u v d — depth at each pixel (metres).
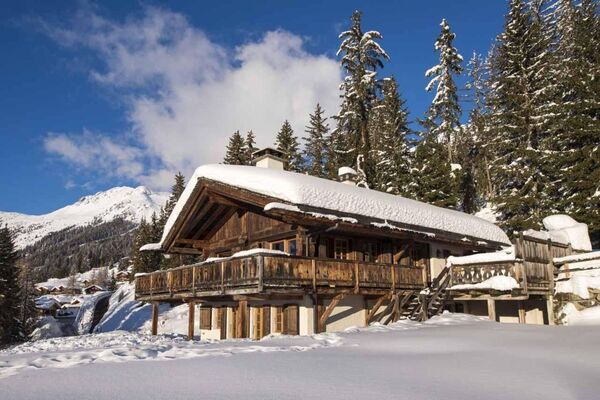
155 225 54.94
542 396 5.82
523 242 18.25
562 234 22.02
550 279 19.30
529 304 22.62
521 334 13.54
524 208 31.62
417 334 13.88
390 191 36.81
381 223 18.78
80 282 168.50
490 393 5.97
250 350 10.27
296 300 17.58
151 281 22.64
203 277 18.28
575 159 28.11
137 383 6.43
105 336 22.06
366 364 8.27
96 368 7.70
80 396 5.64
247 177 17.88
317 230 17.42
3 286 44.47
